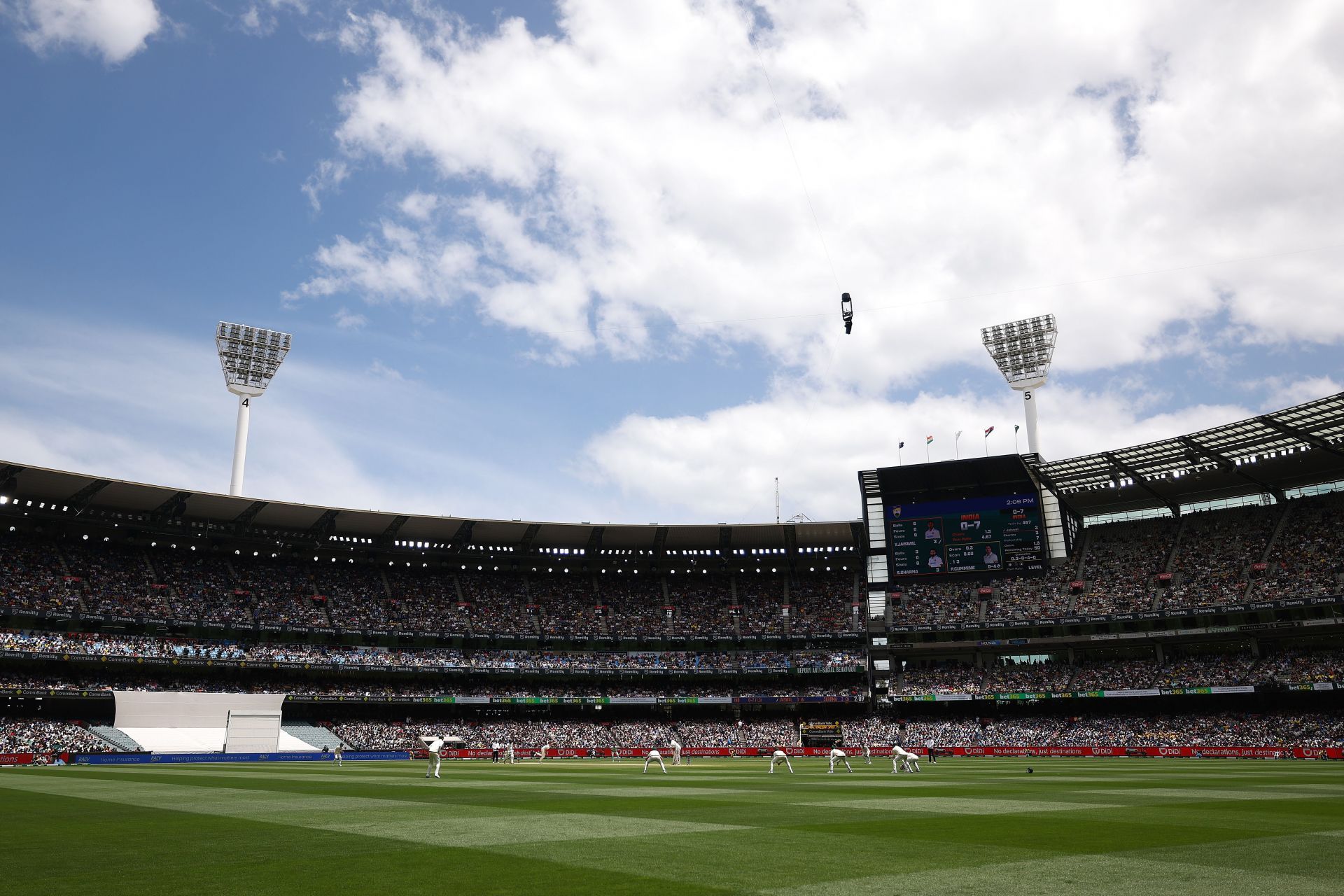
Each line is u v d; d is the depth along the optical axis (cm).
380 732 8975
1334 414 7494
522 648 10262
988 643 9800
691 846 1795
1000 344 11138
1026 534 9975
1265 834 1973
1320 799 2988
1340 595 7994
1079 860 1605
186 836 1944
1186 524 9944
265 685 9094
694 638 10575
